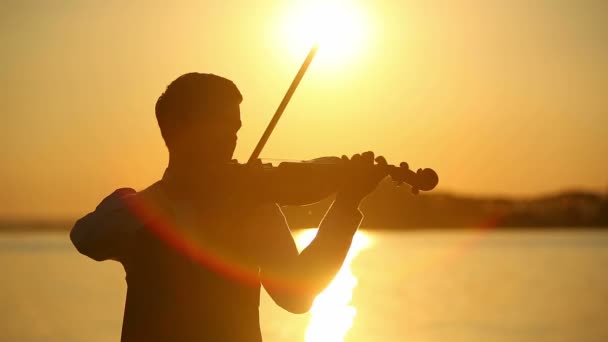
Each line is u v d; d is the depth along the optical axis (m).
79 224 5.80
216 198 5.53
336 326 34.88
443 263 86.81
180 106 5.55
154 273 5.57
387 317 38.12
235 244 5.49
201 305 5.49
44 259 101.69
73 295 49.91
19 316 38.50
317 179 5.47
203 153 5.59
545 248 121.44
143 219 5.58
